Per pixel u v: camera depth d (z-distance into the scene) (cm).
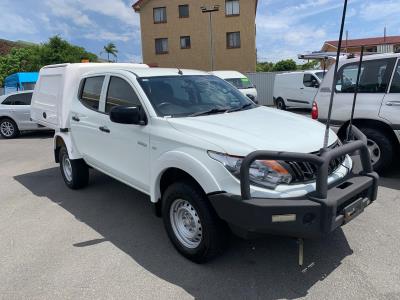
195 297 323
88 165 580
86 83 563
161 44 3788
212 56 3509
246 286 334
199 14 3659
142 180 431
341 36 302
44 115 675
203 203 343
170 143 376
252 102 499
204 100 457
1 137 1402
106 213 525
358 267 353
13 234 470
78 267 380
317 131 374
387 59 566
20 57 5100
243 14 3591
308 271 352
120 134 457
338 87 623
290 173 312
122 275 361
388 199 512
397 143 580
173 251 403
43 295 336
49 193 632
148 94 429
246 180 300
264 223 296
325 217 296
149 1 3725
